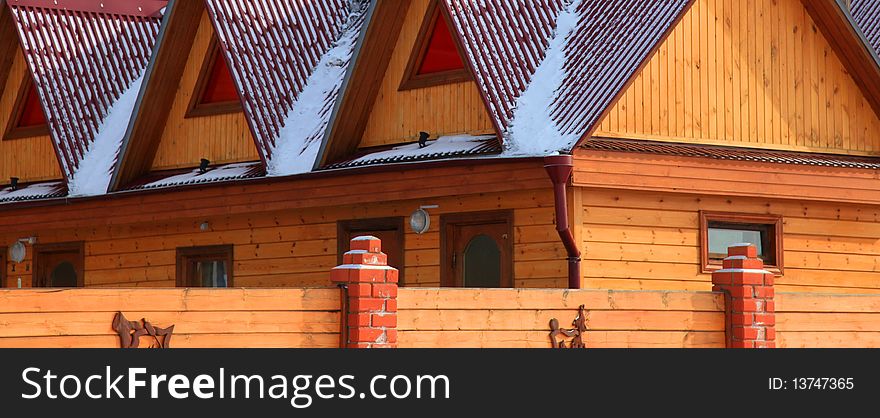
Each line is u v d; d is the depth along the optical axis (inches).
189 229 957.8
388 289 534.6
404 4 842.8
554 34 827.4
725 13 822.5
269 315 513.3
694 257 792.9
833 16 838.5
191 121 960.9
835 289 842.8
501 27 814.5
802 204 835.4
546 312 577.9
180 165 966.4
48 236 1053.2
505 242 798.5
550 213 772.0
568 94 772.0
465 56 786.8
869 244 858.8
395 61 857.5
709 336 622.2
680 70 800.9
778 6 843.4
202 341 496.7
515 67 799.1
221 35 904.9
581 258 752.3
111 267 1007.0
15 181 1057.5
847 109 864.9
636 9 802.8
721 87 817.5
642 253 775.1
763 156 807.7
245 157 926.4
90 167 994.1
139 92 947.3
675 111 797.2
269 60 918.4
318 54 949.2
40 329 462.0
